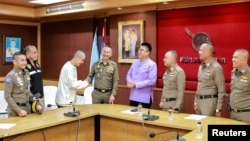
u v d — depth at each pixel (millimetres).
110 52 4102
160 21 5438
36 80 3863
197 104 3578
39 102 3443
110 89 4172
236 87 3264
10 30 7305
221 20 4684
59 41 7375
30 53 3832
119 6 5320
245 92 3188
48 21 7586
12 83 3277
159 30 5457
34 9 6910
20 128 2760
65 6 6234
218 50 4734
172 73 3633
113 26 6109
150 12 5496
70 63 4152
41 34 7844
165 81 3734
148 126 3139
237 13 4516
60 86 4152
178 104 3547
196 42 4969
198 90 3561
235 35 4551
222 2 4637
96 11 5984
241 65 3188
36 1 6062
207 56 3426
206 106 3455
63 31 7258
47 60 7723
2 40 7160
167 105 3689
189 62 5078
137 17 5695
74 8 6055
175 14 5219
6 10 6367
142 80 4000
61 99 4117
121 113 3453
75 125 3344
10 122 2990
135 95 4055
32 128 2805
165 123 2971
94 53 6359
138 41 5664
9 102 3230
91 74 4266
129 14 5816
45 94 6062
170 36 5309
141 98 3990
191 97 5004
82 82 4203
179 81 3555
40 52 7895
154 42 5480
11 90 3268
